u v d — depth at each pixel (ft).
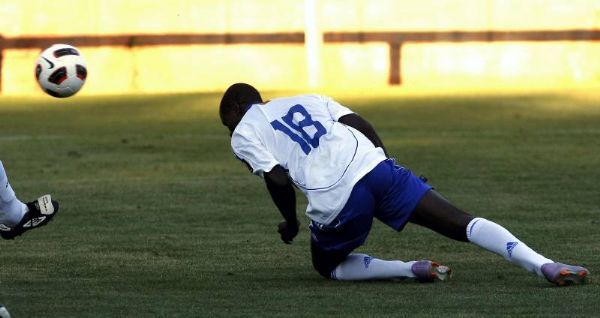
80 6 257.14
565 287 58.23
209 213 91.97
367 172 58.44
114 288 60.23
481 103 208.95
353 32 261.44
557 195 101.09
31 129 172.96
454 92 236.43
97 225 85.71
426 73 262.88
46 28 256.11
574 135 155.63
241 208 94.84
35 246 75.92
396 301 55.36
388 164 59.31
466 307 53.42
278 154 59.62
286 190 58.13
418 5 261.65
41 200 65.00
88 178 116.78
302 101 60.85
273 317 51.60
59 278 63.77
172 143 151.64
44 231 82.58
